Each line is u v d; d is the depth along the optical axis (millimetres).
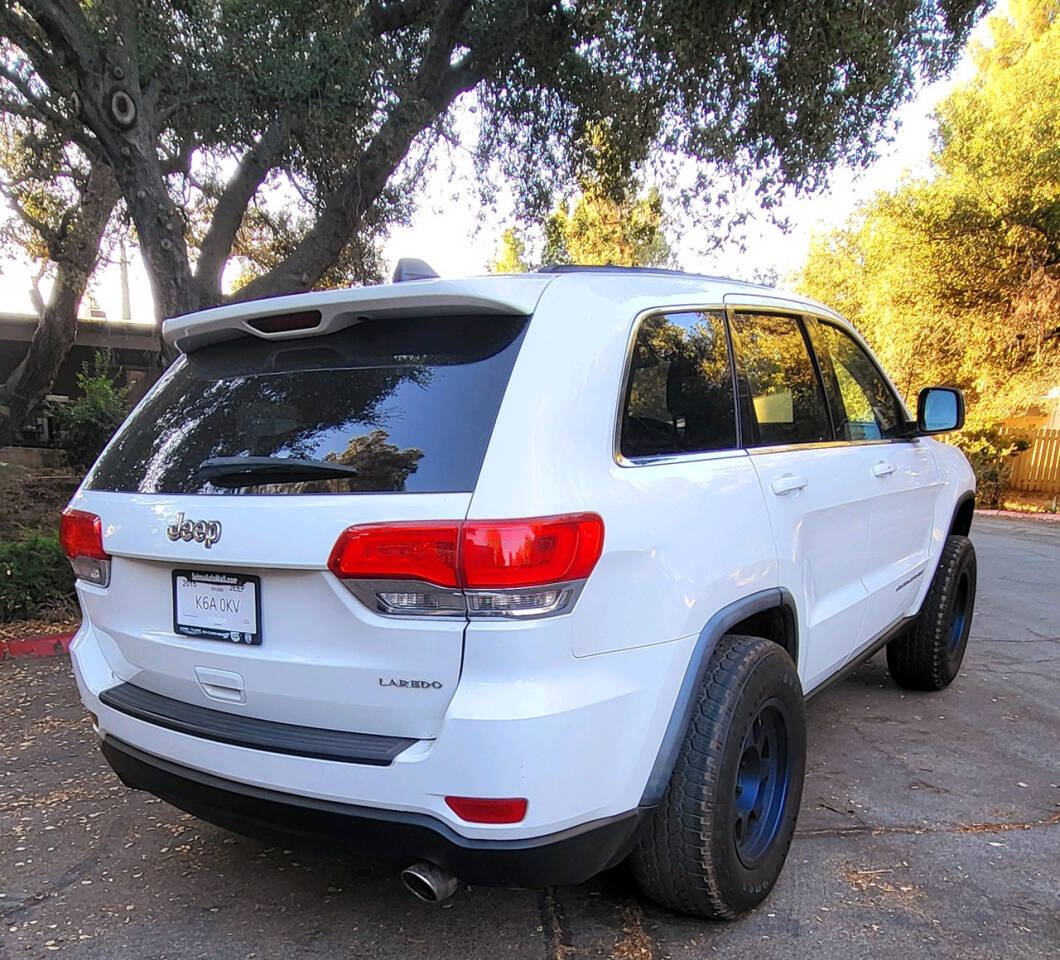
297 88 6750
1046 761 3967
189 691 2447
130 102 6516
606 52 9086
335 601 2076
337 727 2168
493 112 10266
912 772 3814
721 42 8102
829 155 8781
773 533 2807
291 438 2328
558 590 1997
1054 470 17250
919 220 15992
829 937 2566
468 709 1941
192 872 2965
